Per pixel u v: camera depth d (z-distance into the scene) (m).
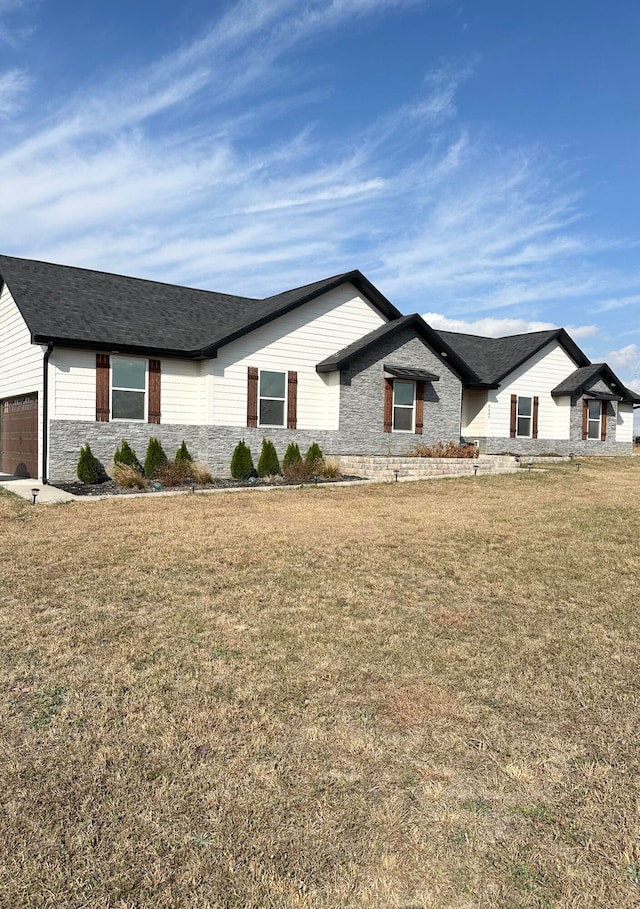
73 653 4.39
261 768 3.03
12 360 16.59
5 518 9.44
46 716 3.52
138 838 2.55
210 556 7.02
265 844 2.52
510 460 18.36
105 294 16.64
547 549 7.58
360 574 6.41
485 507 11.00
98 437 14.49
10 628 4.83
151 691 3.83
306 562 6.83
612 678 4.07
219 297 19.48
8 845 2.50
